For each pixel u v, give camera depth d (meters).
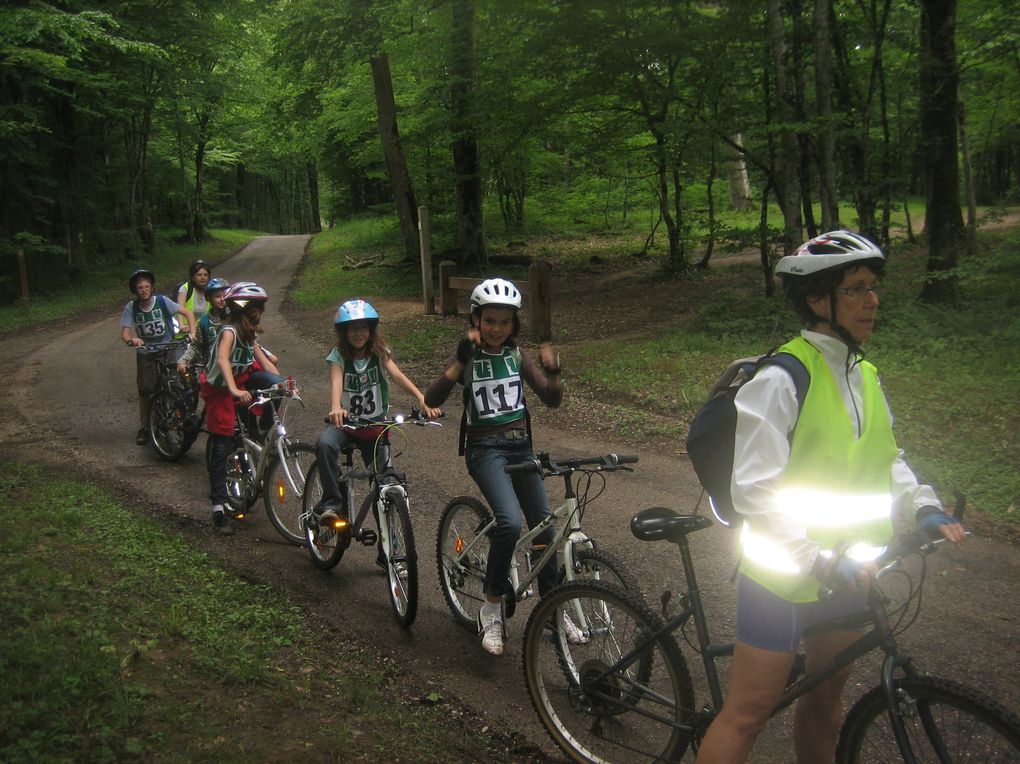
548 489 6.37
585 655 3.12
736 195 28.53
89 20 19.36
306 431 8.43
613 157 18.84
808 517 2.23
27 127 21.66
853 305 2.21
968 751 2.09
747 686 2.26
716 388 2.38
